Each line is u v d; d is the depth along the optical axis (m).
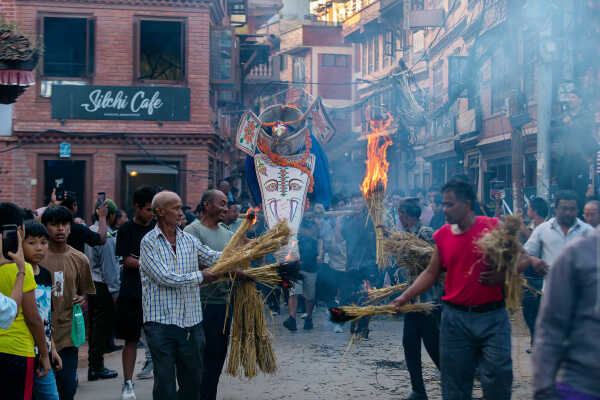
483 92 21.50
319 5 55.09
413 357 6.03
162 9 19.38
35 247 4.54
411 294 4.71
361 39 43.16
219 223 6.34
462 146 23.69
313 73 45.78
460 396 4.49
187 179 19.38
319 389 6.59
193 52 19.50
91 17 19.12
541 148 12.18
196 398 5.05
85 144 19.02
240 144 11.65
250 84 34.47
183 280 4.85
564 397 2.89
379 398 6.24
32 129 18.80
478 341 4.41
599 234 2.92
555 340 2.90
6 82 8.56
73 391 5.33
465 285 4.41
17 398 4.18
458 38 24.23
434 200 11.32
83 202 19.16
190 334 4.98
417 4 32.28
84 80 19.19
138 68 19.36
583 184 11.80
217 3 20.73
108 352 8.88
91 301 7.42
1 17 8.67
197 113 19.47
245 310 5.50
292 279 5.50
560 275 2.93
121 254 6.33
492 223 4.40
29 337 4.26
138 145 19.14
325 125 12.31
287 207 11.38
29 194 18.78
